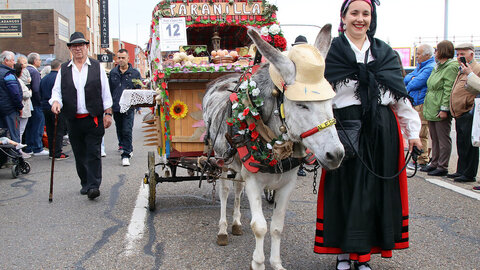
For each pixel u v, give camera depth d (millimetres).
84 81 5492
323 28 2955
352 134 3135
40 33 24125
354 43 3248
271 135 2992
